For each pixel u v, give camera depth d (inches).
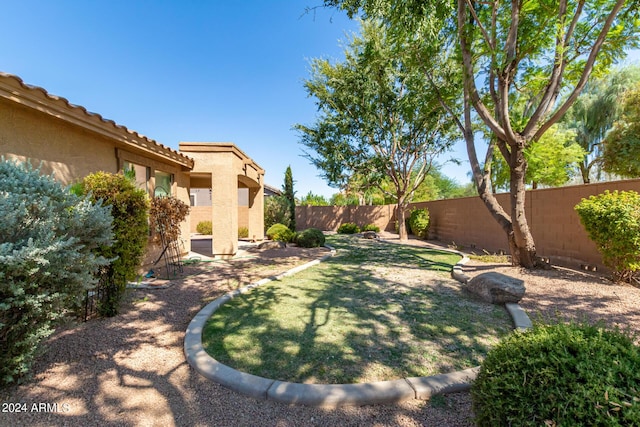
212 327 145.5
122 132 226.1
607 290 188.2
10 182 98.7
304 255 394.6
